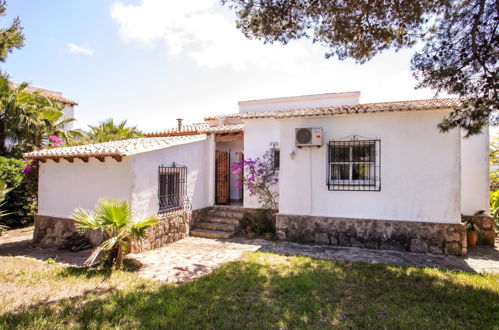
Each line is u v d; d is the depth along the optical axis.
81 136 15.43
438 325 3.52
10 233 10.20
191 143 9.92
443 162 7.27
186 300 4.21
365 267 5.90
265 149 10.45
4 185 9.61
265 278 5.18
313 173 8.37
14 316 3.61
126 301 4.16
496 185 12.27
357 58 7.11
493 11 5.28
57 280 5.09
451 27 5.71
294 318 3.70
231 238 8.99
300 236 8.45
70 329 3.36
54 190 8.70
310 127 8.30
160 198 8.42
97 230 7.75
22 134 12.75
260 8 6.41
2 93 12.72
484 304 4.12
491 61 5.19
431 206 7.32
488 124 5.40
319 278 5.19
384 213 7.67
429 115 7.39
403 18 6.04
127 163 7.31
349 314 3.82
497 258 6.83
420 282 5.04
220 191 12.16
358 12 6.23
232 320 3.64
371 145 7.93
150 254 7.12
